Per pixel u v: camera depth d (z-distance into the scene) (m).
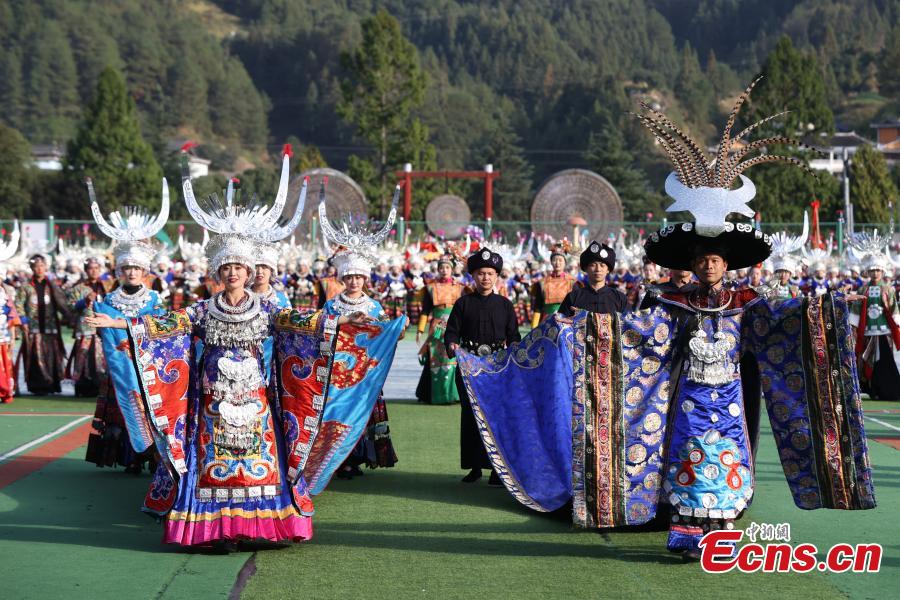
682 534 6.23
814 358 6.36
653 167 113.94
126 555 6.35
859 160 52.25
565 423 7.56
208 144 154.88
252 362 6.50
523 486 7.52
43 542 6.64
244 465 6.41
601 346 6.60
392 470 8.96
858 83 166.62
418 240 31.69
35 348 13.78
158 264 17.80
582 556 6.38
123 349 6.73
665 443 6.48
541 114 138.25
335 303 8.88
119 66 162.50
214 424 6.42
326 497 7.94
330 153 160.12
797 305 6.38
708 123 149.12
